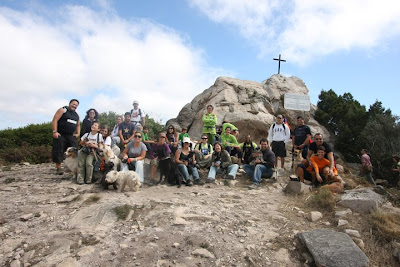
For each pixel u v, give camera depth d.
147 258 3.23
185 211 4.61
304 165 6.65
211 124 9.21
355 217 4.47
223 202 5.35
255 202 5.43
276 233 4.05
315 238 3.63
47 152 10.88
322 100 17.05
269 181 7.17
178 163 6.90
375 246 3.74
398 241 3.76
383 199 5.01
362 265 3.17
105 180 5.66
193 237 3.73
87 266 3.07
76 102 7.19
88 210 4.45
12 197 5.17
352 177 8.27
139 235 3.77
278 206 5.21
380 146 13.37
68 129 7.05
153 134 13.48
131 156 6.82
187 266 3.12
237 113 11.78
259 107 12.45
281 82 14.49
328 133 14.38
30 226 3.96
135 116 9.97
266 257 3.44
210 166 7.74
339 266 3.15
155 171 6.91
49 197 5.20
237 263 3.27
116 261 3.17
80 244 3.49
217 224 4.21
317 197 5.18
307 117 13.72
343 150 14.14
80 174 6.25
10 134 12.25
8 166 9.01
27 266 3.04
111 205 4.56
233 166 7.39
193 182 6.99
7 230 3.81
